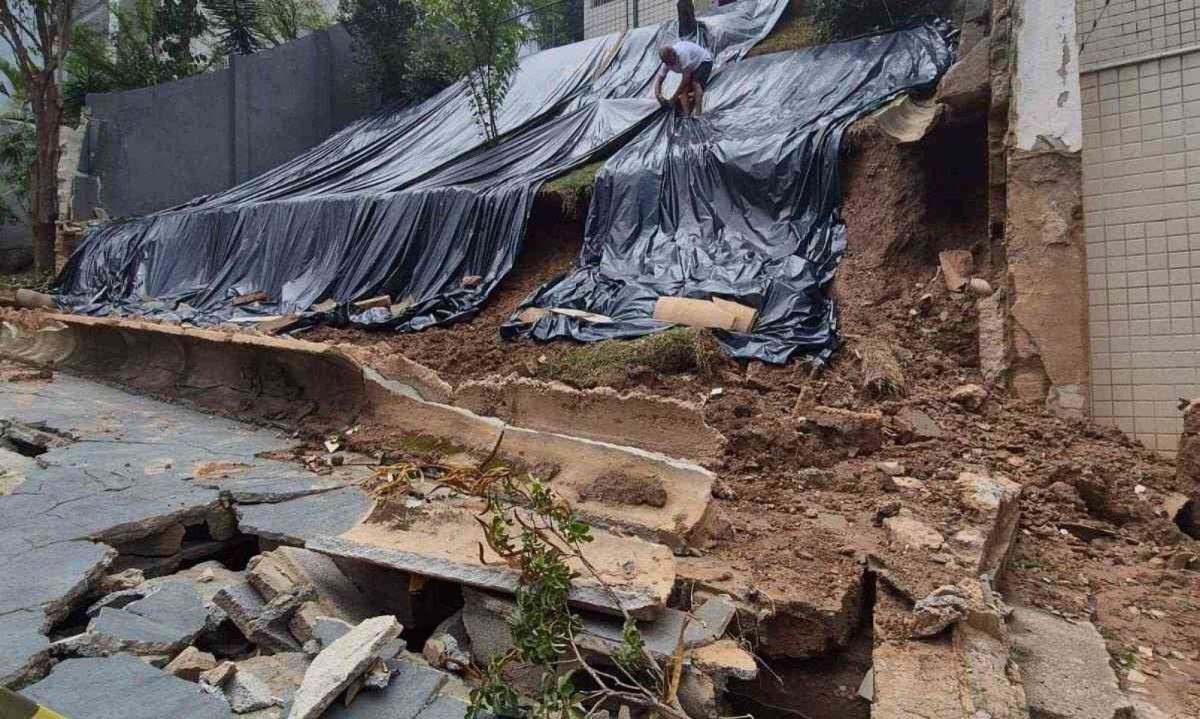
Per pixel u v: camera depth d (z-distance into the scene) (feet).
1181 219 18.08
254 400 20.71
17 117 59.77
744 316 22.24
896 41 32.65
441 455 15.56
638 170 29.68
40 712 5.32
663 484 12.30
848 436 15.87
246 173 54.08
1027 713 7.54
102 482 13.93
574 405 16.56
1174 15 18.33
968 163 24.30
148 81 60.13
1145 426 18.37
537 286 30.58
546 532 10.25
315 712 7.17
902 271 23.82
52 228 50.26
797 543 11.23
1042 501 14.25
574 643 7.70
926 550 10.77
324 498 13.39
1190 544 13.25
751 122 31.60
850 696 9.41
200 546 12.73
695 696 7.92
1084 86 19.42
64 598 9.37
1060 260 18.92
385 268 34.27
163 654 8.52
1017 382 19.33
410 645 10.06
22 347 29.55
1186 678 9.11
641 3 51.85
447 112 47.85
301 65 56.34
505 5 42.39
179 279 42.27
